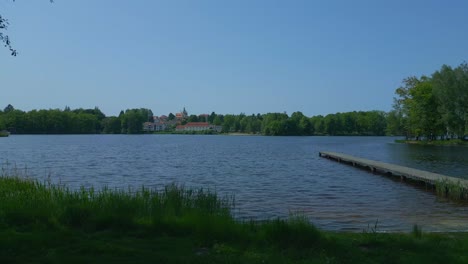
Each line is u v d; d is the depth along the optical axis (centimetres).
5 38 966
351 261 728
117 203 1088
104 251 748
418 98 7538
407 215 1506
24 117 16450
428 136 8088
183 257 719
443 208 1661
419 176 2344
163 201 1182
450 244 843
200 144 9531
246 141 11862
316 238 836
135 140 12019
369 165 3341
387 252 780
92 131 18638
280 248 799
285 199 1920
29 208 1042
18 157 4794
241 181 2670
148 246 800
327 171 3306
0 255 710
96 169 3488
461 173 2980
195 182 2627
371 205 1747
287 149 7200
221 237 859
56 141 10225
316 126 17375
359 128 17212
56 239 820
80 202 1136
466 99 6719
